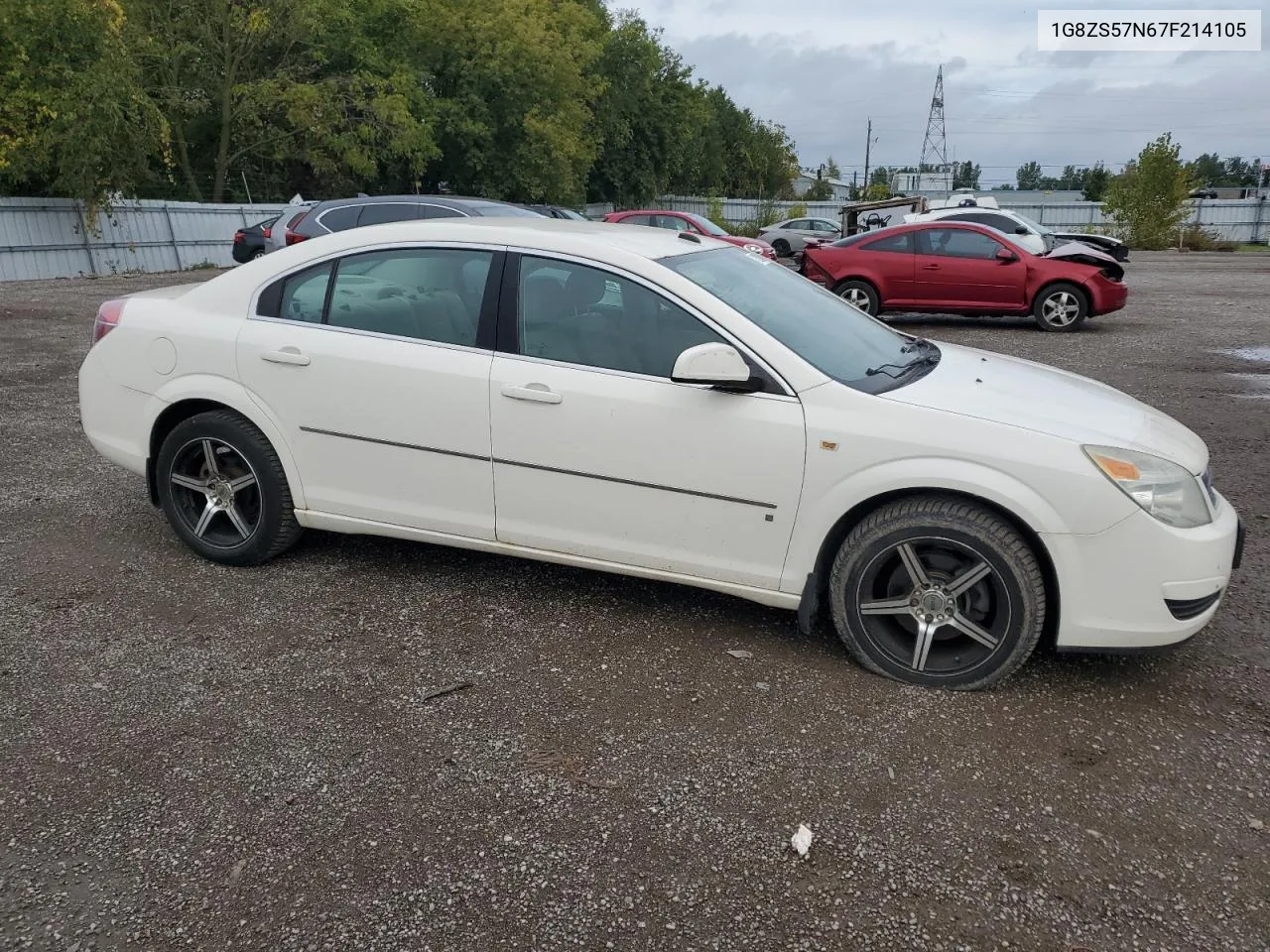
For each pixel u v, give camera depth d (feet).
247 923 7.34
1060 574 10.16
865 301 42.47
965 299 41.22
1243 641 12.04
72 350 34.19
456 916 7.43
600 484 11.58
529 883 7.79
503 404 11.78
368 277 12.69
